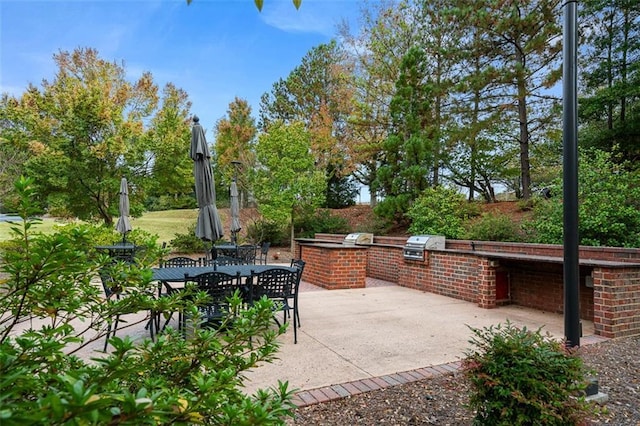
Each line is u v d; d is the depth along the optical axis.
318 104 20.03
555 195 8.80
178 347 1.51
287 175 15.04
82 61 16.27
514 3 11.30
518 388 2.04
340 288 7.98
